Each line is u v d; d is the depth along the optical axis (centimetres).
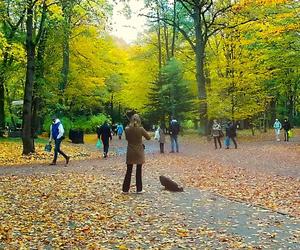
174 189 1238
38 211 955
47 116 3919
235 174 1623
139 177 1194
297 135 4566
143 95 5694
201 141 3797
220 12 3847
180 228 816
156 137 2694
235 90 3872
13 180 1417
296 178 1521
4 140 3127
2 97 3622
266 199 1141
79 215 920
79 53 4106
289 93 5034
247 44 3778
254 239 743
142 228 817
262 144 3384
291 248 690
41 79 3120
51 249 688
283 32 2802
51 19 2702
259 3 3083
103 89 4859
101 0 2616
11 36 2792
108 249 684
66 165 1928
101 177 1506
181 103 4869
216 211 973
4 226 820
